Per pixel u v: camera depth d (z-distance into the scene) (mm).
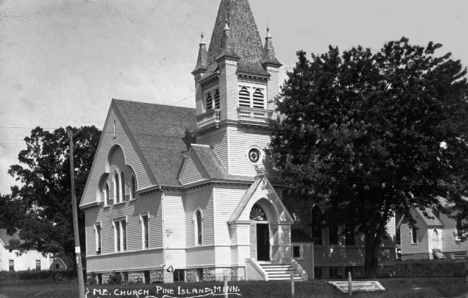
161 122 61031
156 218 54438
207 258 51594
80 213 80000
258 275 49562
